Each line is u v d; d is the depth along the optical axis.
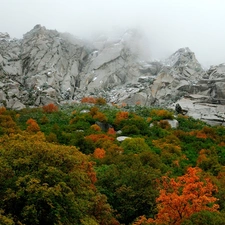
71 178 32.31
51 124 96.44
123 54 194.50
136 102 142.75
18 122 94.94
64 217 29.80
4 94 130.00
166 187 37.53
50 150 33.25
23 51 183.88
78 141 72.25
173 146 75.88
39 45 184.12
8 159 32.44
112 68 186.00
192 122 110.00
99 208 35.44
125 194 40.78
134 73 186.88
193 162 70.62
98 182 43.38
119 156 57.31
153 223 32.62
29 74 170.88
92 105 129.75
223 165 70.44
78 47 198.25
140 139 73.88
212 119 116.69
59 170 31.92
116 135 87.81
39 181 29.73
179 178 37.72
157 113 111.31
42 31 191.25
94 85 175.12
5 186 30.45
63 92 162.75
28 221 28.89
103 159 58.16
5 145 36.25
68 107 127.50
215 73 156.62
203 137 89.94
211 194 38.81
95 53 198.50
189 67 178.62
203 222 30.19
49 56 179.75
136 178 42.69
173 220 32.84
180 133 90.81
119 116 102.50
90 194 34.53
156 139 85.12
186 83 153.25
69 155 34.22
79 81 180.62
